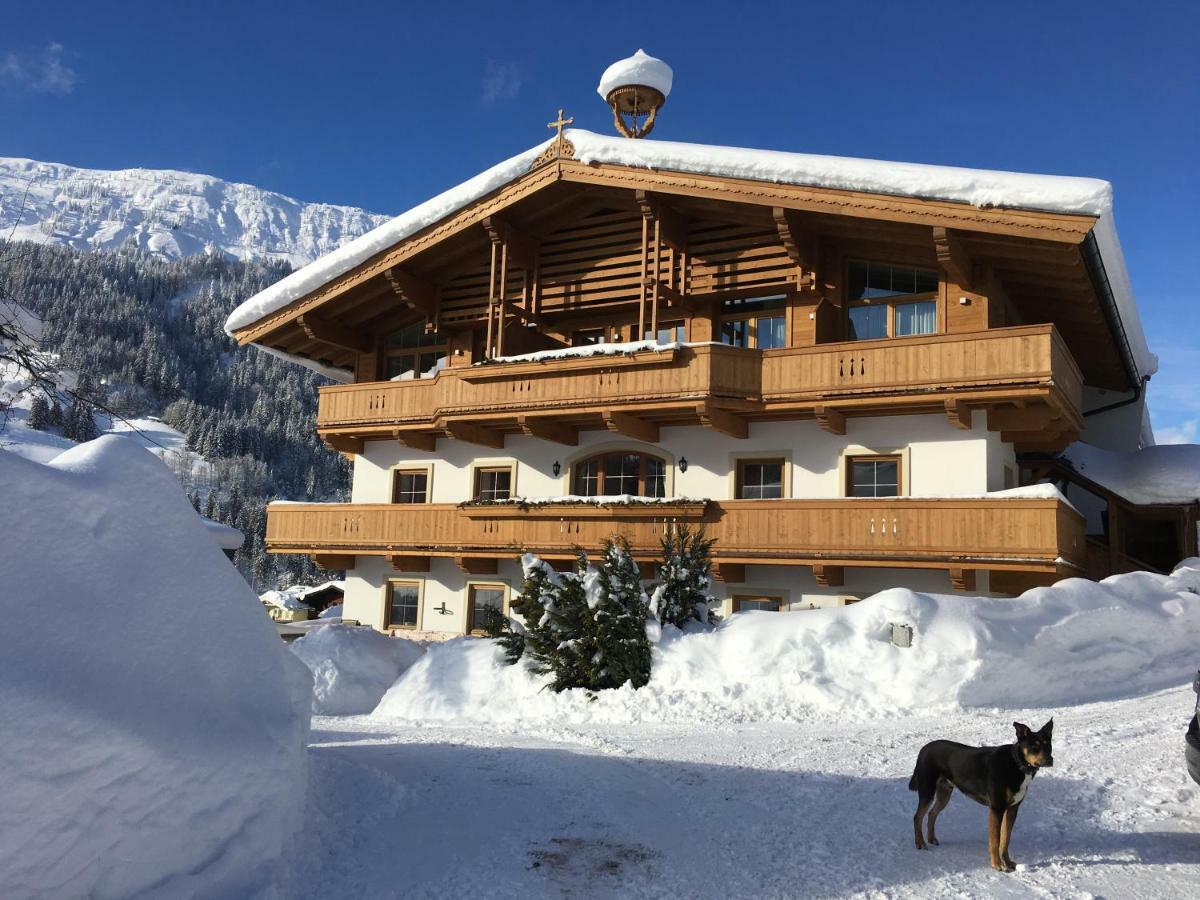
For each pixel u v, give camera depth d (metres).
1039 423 17.39
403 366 24.86
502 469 22.67
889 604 12.43
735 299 20.47
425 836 6.26
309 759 7.10
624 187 19.69
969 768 6.12
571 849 6.23
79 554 4.96
